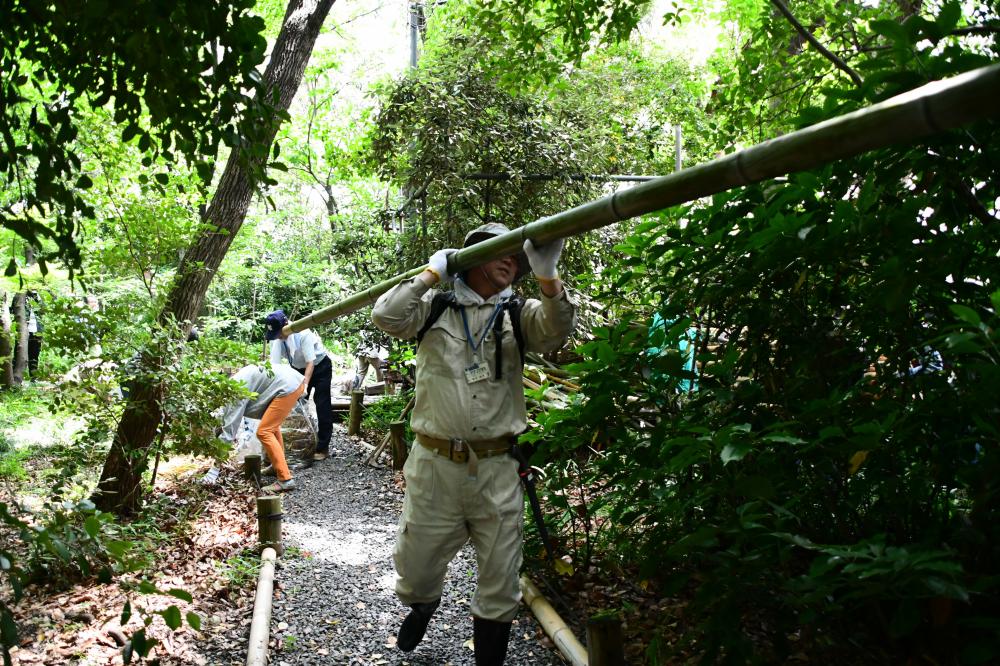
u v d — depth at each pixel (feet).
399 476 22.22
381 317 9.29
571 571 11.69
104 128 15.03
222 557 15.30
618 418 10.48
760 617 8.93
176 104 6.67
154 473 18.35
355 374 35.12
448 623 12.23
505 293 9.98
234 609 12.86
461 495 9.57
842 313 9.15
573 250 24.35
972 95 4.05
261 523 15.29
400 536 9.96
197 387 17.29
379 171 27.63
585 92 29.19
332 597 13.42
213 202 18.69
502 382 9.68
